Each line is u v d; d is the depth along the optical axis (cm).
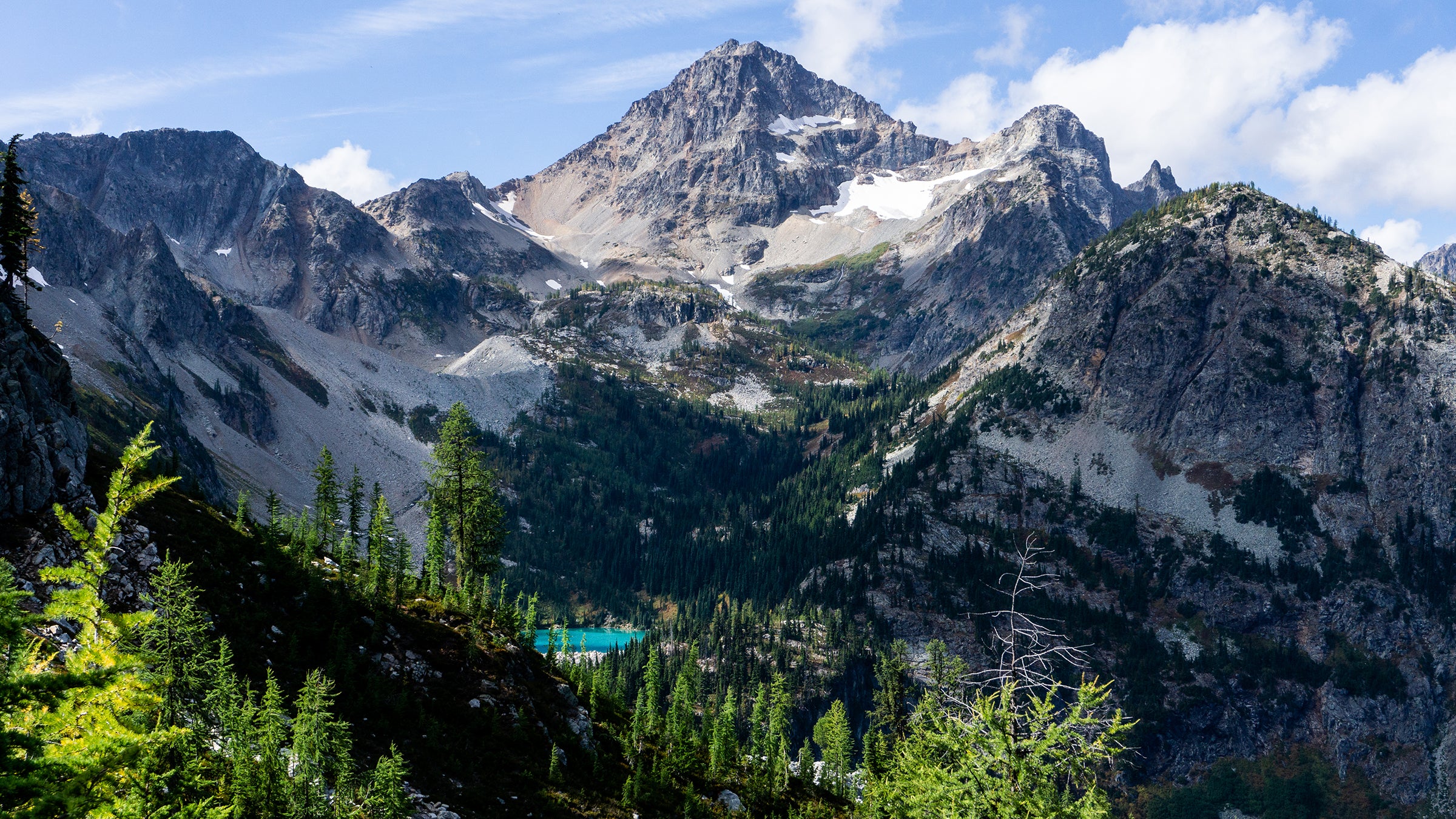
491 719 7069
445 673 7306
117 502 2353
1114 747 3195
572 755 7469
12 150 6925
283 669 6162
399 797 4697
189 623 4519
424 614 8012
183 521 7050
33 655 2031
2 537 5759
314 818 4459
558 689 8100
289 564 7312
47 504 6191
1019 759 3269
